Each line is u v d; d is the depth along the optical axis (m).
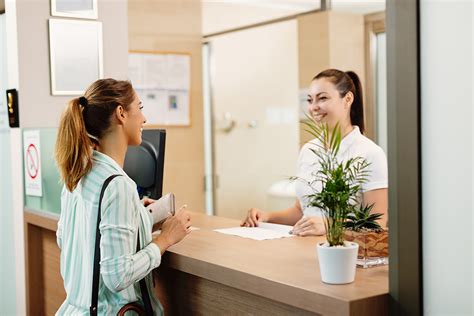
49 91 3.48
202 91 5.16
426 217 1.58
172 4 4.92
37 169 3.31
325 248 1.67
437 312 1.57
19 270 3.54
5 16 3.54
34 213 3.32
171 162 4.96
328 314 1.57
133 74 4.76
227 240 2.38
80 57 3.58
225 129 5.69
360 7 4.84
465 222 1.50
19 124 3.42
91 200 2.00
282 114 6.12
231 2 5.01
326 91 2.73
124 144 2.14
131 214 1.96
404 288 1.60
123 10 3.75
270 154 6.05
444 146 1.53
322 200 1.70
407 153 1.60
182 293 2.32
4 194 3.86
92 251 1.99
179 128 5.01
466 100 1.48
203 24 5.12
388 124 1.65
